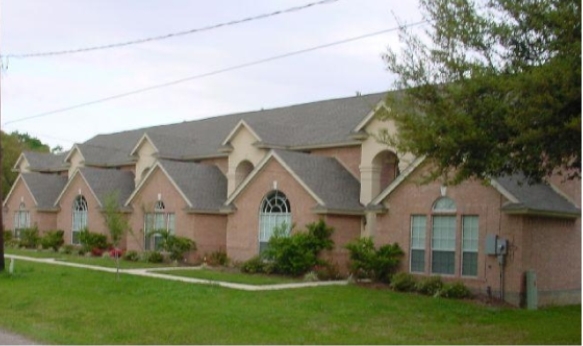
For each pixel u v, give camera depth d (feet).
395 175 96.63
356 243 85.40
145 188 121.90
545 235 74.64
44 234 148.97
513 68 50.65
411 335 50.57
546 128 46.32
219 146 124.57
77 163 159.22
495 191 74.13
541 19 48.85
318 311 60.03
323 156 103.14
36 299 65.31
